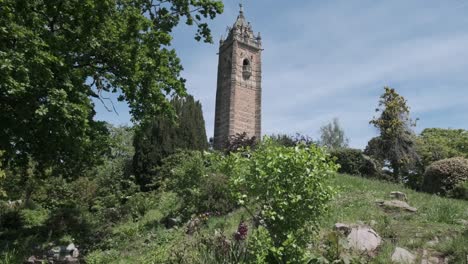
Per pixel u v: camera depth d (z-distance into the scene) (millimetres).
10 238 15164
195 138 26000
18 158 13828
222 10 17078
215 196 13656
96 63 14914
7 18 10734
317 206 6645
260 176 6559
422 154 35531
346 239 7664
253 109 52688
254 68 54438
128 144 34438
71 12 13258
